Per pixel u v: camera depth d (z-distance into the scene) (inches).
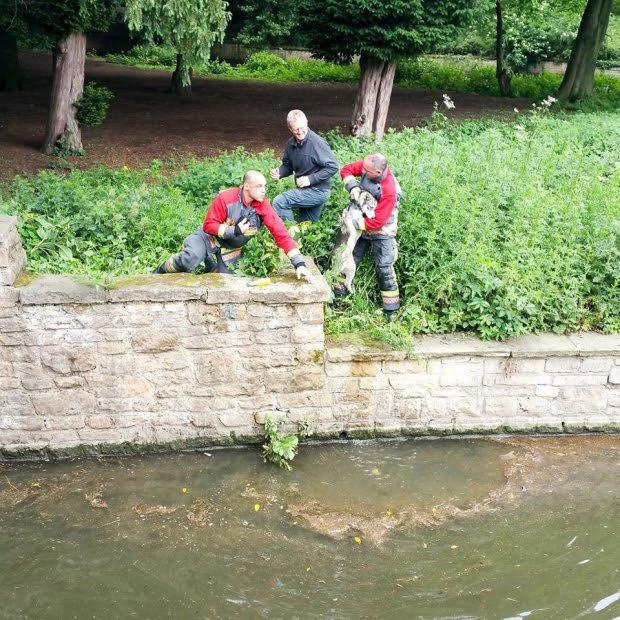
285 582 189.8
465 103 936.9
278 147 580.1
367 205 248.1
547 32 1259.8
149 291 225.0
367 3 511.2
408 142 417.7
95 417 239.8
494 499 225.0
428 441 254.7
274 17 1111.0
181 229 285.9
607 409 258.2
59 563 193.2
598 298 268.2
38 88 869.2
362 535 208.4
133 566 193.0
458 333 258.7
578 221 285.7
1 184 367.6
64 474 232.8
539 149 385.7
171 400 240.4
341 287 261.7
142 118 700.0
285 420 247.3
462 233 278.1
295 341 237.1
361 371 244.7
